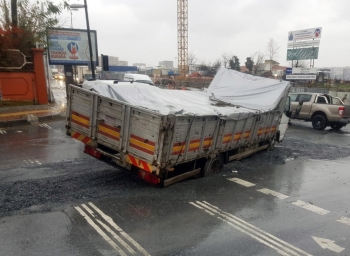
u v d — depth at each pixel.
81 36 21.09
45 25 19.41
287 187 7.46
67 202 5.79
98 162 8.49
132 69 46.91
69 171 7.63
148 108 6.34
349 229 5.38
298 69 27.72
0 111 16.38
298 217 5.78
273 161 9.75
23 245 4.35
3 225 4.85
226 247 4.58
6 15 17.73
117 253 4.26
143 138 6.09
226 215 5.67
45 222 5.01
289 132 15.66
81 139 7.28
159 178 6.14
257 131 9.30
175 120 5.93
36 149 9.76
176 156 6.29
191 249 4.46
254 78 10.90
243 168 8.82
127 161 6.42
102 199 6.02
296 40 29.44
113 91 7.46
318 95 17.05
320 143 13.16
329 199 6.81
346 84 39.44
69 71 21.55
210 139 7.23
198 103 8.43
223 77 11.10
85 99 7.03
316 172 8.87
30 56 18.61
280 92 10.15
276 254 4.47
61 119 15.95
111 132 6.66
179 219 5.38
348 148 12.38
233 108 8.67
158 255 4.27
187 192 6.66
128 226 5.03
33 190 6.25
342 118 16.14
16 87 18.33
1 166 7.89
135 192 6.48
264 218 5.65
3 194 5.98
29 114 15.20
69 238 4.57
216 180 7.57
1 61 17.61
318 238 5.01
